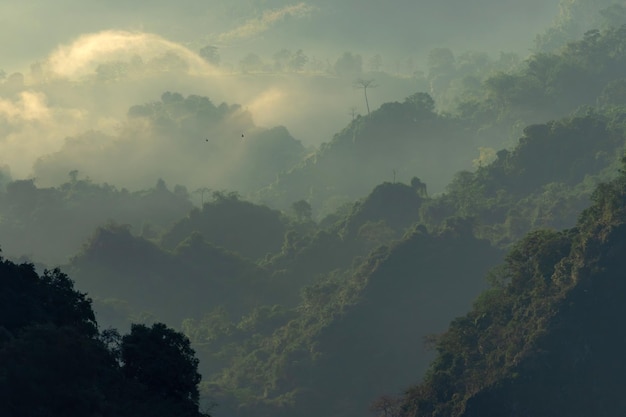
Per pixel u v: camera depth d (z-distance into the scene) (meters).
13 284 131.12
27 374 103.50
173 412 121.75
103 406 107.38
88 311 136.88
